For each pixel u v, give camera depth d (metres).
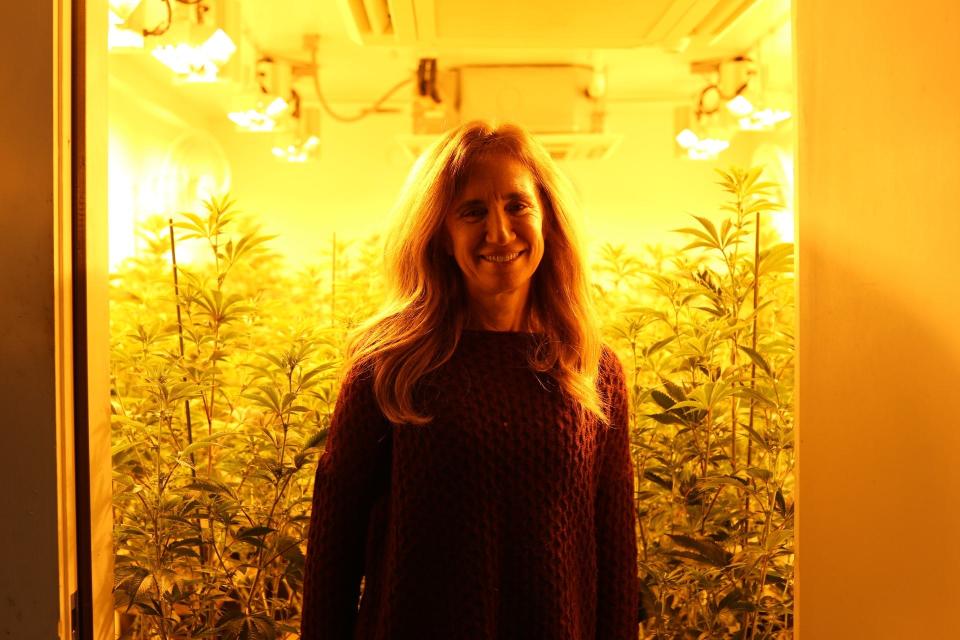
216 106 4.79
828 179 0.98
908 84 0.83
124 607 1.54
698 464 1.63
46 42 0.97
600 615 1.11
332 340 1.82
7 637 1.00
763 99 3.35
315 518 1.05
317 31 3.50
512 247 1.00
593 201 5.18
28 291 0.98
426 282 1.04
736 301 1.59
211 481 1.51
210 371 1.60
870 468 0.91
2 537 0.99
